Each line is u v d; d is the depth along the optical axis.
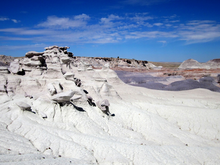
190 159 19.48
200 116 33.97
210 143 26.45
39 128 21.45
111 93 41.84
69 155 17.75
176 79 91.19
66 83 35.19
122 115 33.50
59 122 25.69
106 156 18.12
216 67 110.44
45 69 41.06
